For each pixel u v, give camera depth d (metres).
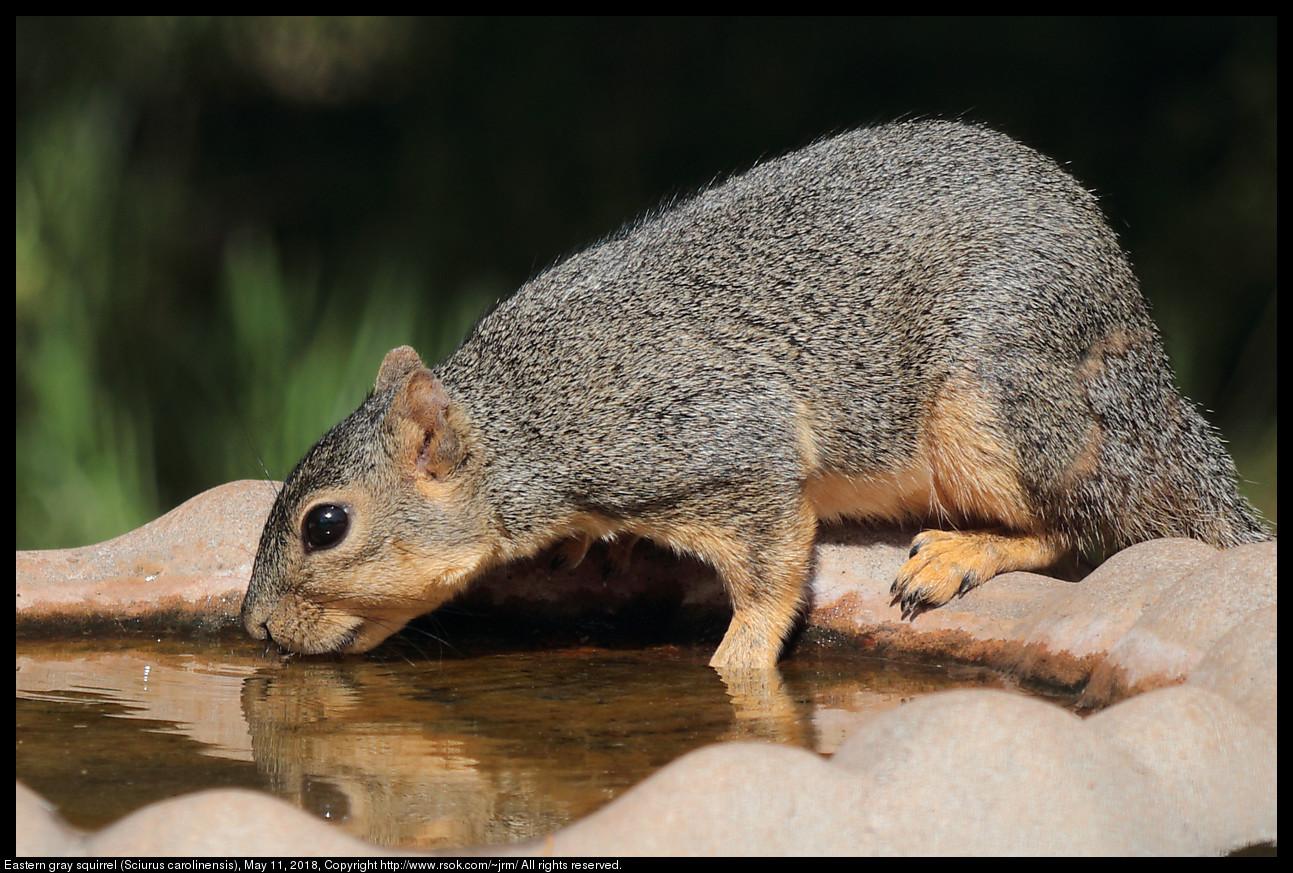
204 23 22.00
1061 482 8.69
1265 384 19.11
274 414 16.05
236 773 6.09
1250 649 6.00
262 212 22.33
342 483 8.17
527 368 8.51
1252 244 20.22
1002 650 7.83
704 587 9.11
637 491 8.39
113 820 5.41
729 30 23.19
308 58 24.78
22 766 6.17
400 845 5.17
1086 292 8.69
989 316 8.53
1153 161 21.22
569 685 7.90
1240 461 18.19
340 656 8.56
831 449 8.67
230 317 17.92
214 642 8.91
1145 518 9.05
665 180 22.14
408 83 24.30
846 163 9.02
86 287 17.22
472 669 8.30
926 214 8.73
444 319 18.25
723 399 8.34
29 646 8.76
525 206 22.30
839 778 4.55
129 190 19.48
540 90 23.55
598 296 8.62
